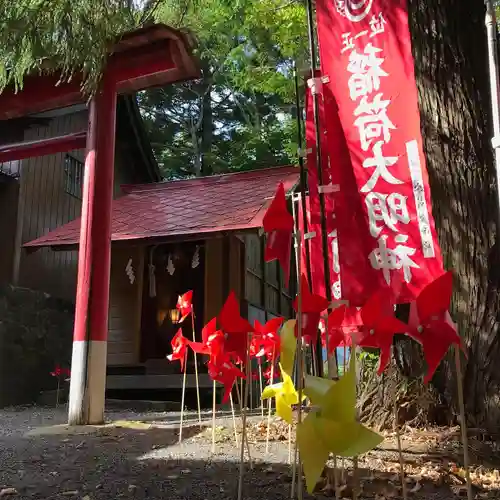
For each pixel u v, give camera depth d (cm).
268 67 1073
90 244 628
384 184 379
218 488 313
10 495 304
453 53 455
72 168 1299
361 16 406
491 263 429
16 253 1089
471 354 424
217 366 346
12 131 1088
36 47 513
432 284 191
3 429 592
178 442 473
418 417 449
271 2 902
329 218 418
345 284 373
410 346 471
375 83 393
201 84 2122
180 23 747
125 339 1059
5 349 988
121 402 934
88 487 321
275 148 1958
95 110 662
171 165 2138
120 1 559
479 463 359
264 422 566
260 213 936
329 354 240
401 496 294
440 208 448
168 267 1031
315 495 295
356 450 178
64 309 1170
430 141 457
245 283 1080
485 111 447
